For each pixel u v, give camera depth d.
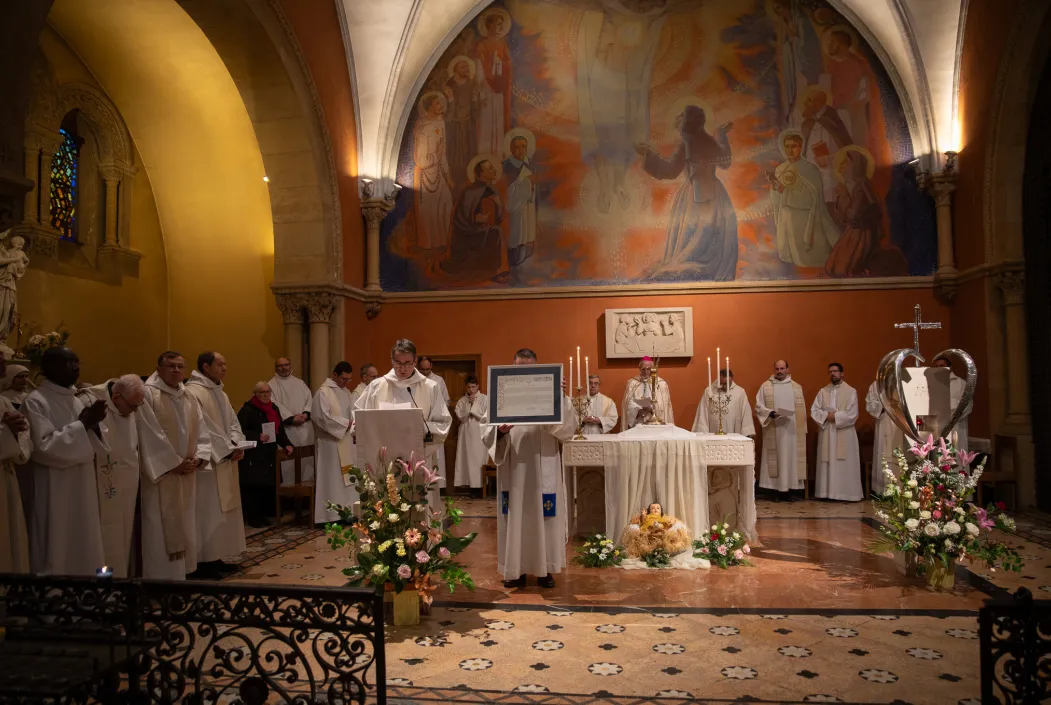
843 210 11.48
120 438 5.40
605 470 7.11
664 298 11.66
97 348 11.45
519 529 5.88
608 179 11.91
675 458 7.07
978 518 5.80
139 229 12.41
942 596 5.60
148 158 12.45
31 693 2.71
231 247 12.68
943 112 11.10
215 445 6.41
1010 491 9.71
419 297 12.09
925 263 11.30
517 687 3.96
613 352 11.57
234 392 12.59
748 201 11.66
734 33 11.77
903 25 10.79
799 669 4.16
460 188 12.17
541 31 12.05
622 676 4.09
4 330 5.10
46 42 10.67
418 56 11.91
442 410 5.91
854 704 3.70
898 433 10.16
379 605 2.98
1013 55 9.55
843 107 11.55
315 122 10.48
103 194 11.76
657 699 3.79
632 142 11.88
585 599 5.62
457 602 5.57
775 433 10.82
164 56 11.27
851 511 9.66
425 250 12.22
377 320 12.21
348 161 11.52
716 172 11.73
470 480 11.30
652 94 11.89
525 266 12.02
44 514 4.82
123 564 5.38
